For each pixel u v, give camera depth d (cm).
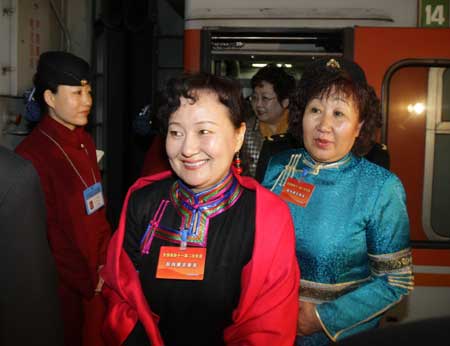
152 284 138
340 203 162
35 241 122
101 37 483
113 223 512
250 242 137
